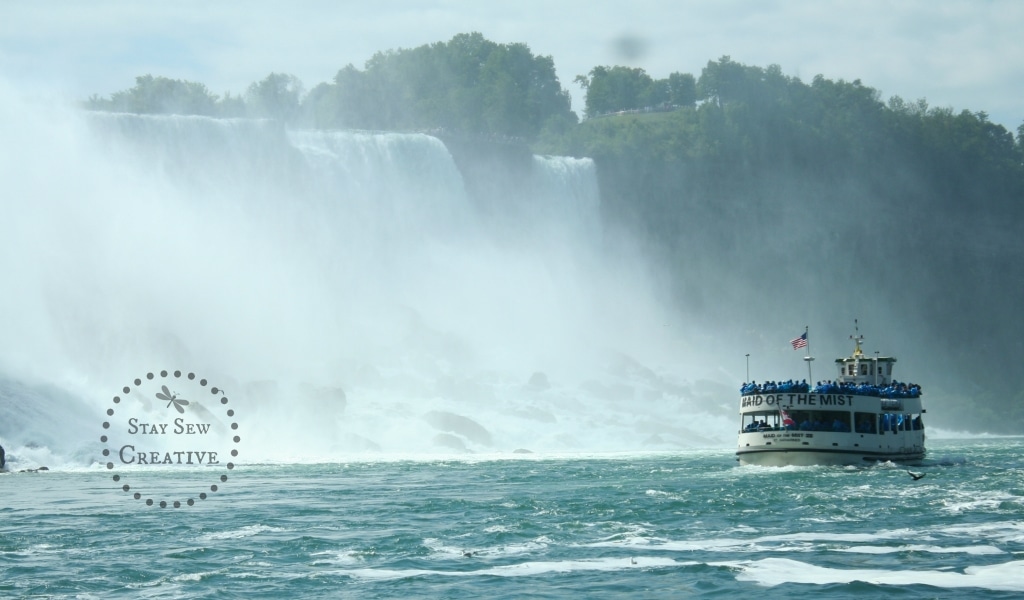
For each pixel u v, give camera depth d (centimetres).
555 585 4594
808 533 5838
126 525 6022
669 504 6956
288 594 4447
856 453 9631
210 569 4872
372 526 6044
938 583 4594
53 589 4512
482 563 5034
